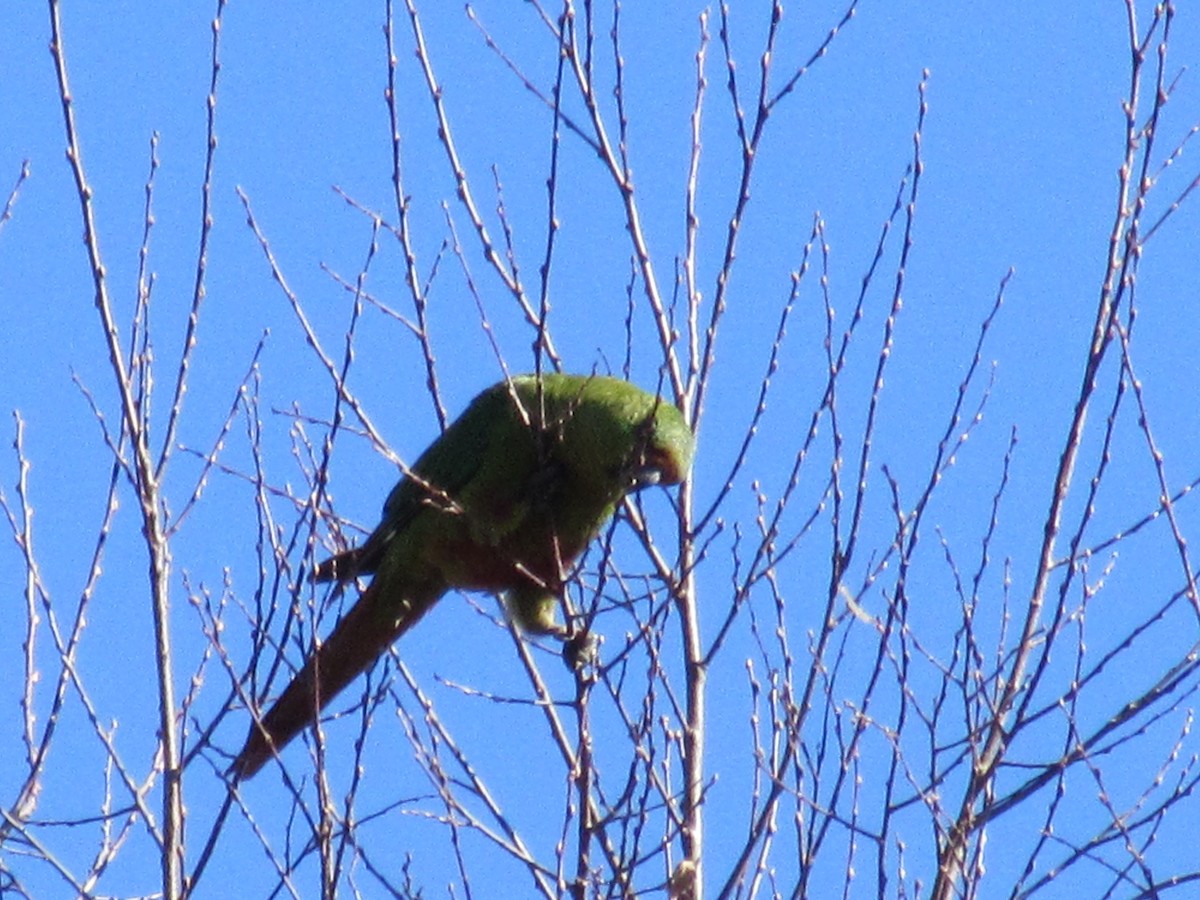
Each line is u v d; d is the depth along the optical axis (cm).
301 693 1089
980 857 912
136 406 927
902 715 955
